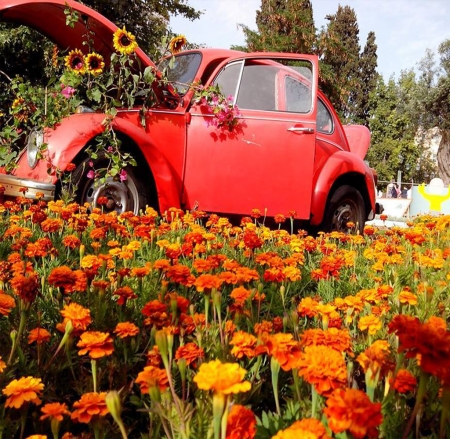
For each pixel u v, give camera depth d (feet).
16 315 6.17
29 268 7.48
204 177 15.97
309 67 17.26
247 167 16.21
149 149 14.70
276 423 3.76
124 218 12.94
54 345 5.55
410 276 9.96
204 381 2.69
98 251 10.35
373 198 20.58
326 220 18.54
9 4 14.24
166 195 14.94
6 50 32.60
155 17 43.37
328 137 19.04
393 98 139.23
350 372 4.35
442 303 8.26
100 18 14.97
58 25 15.97
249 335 4.30
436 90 104.01
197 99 15.78
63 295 6.27
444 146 115.24
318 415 3.63
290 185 16.52
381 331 6.24
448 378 3.07
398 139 140.05
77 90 15.14
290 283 8.80
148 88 15.60
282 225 17.29
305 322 6.49
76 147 13.71
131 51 14.76
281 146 16.48
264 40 79.92
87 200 14.40
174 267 6.35
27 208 13.84
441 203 50.49
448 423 3.91
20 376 4.96
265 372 5.15
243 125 16.21
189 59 17.47
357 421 2.54
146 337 5.91
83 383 4.86
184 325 5.40
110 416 4.36
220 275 6.19
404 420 4.08
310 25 81.92
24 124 15.88
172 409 3.78
